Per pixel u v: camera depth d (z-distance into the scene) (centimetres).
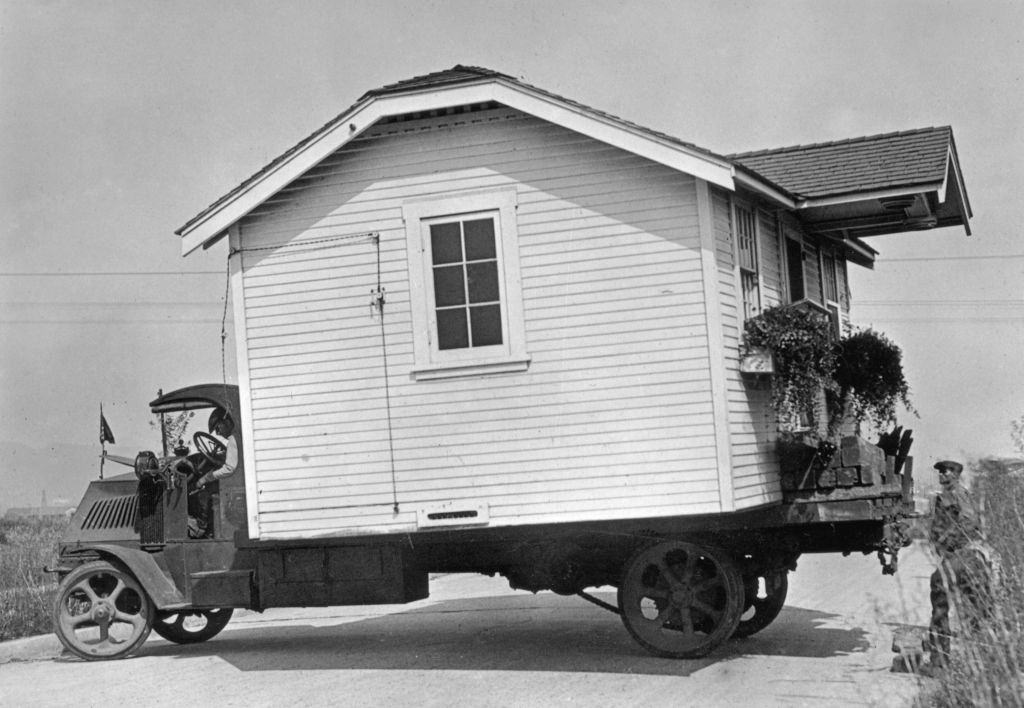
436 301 1091
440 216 1092
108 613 1271
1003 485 905
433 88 1067
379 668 1096
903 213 1384
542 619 1402
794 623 1278
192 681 1086
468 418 1074
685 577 1056
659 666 1028
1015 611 748
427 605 1638
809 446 1111
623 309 1043
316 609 1689
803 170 1325
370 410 1100
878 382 1231
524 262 1070
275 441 1123
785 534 1134
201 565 1250
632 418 1034
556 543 1099
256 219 1143
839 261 1652
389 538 1109
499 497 1062
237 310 1141
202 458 1288
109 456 1349
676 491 1019
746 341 1080
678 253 1031
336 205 1120
